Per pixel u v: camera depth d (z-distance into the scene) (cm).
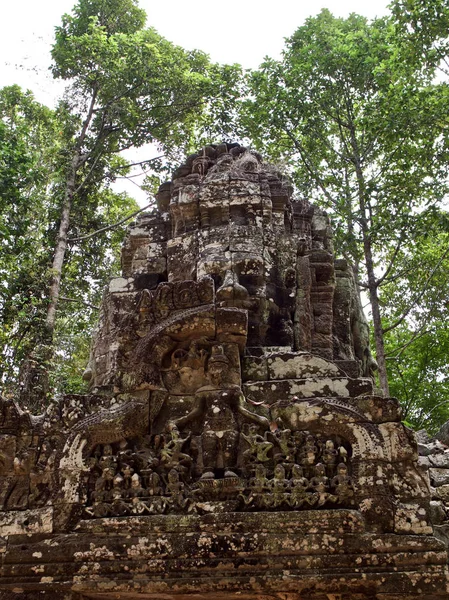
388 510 640
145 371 740
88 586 630
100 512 676
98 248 2123
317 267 930
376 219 1858
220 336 750
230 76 2075
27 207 1747
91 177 2081
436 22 1581
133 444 718
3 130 1661
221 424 702
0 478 718
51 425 733
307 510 645
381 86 1834
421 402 2369
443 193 1747
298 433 691
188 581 620
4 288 1655
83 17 2156
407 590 598
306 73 1964
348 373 807
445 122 1723
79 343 2008
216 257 868
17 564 656
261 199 920
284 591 616
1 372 1667
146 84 1975
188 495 673
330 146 2009
